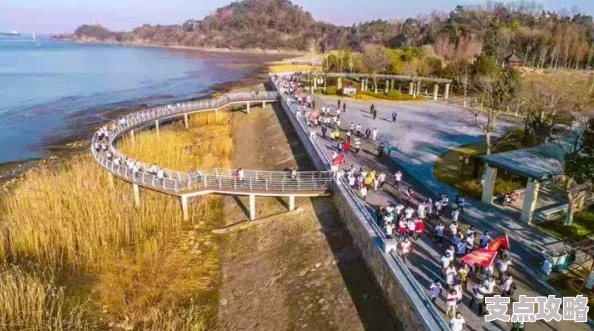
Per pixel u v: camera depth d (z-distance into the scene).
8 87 109.19
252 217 37.22
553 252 25.33
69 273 30.69
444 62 99.56
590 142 26.66
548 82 52.81
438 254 26.09
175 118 71.00
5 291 26.12
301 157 47.97
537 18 162.62
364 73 87.75
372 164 41.12
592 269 22.88
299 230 33.88
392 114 60.66
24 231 33.03
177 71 154.50
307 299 26.97
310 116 54.88
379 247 25.67
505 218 30.69
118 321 26.53
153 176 37.81
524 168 30.05
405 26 180.00
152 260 32.00
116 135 51.94
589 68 98.44
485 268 22.86
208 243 35.19
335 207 35.28
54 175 46.09
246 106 77.50
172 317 26.69
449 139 50.69
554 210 31.30
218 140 60.97
